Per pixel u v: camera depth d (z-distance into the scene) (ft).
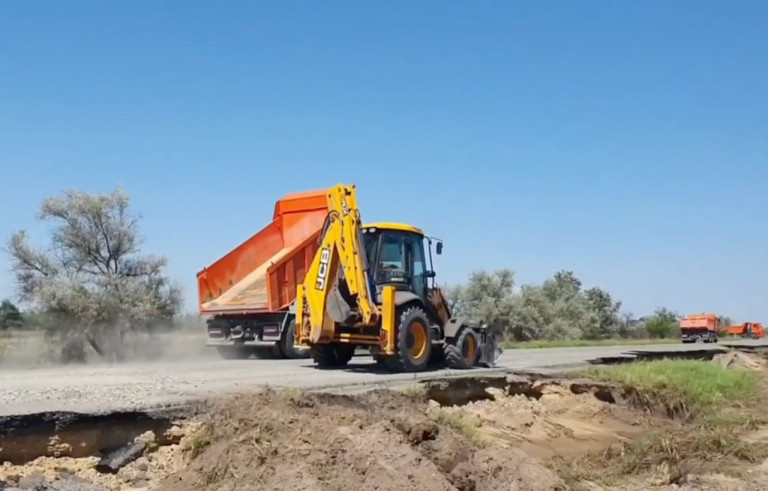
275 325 76.13
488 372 54.19
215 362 68.23
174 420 31.73
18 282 77.41
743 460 46.37
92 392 36.04
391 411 37.73
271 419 31.96
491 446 37.73
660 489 39.81
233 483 27.73
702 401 63.46
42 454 28.60
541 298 162.40
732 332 239.71
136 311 76.89
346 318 53.21
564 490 35.68
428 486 29.63
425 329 54.19
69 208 80.28
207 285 81.00
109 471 28.99
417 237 58.08
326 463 29.12
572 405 55.01
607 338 190.90
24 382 42.24
